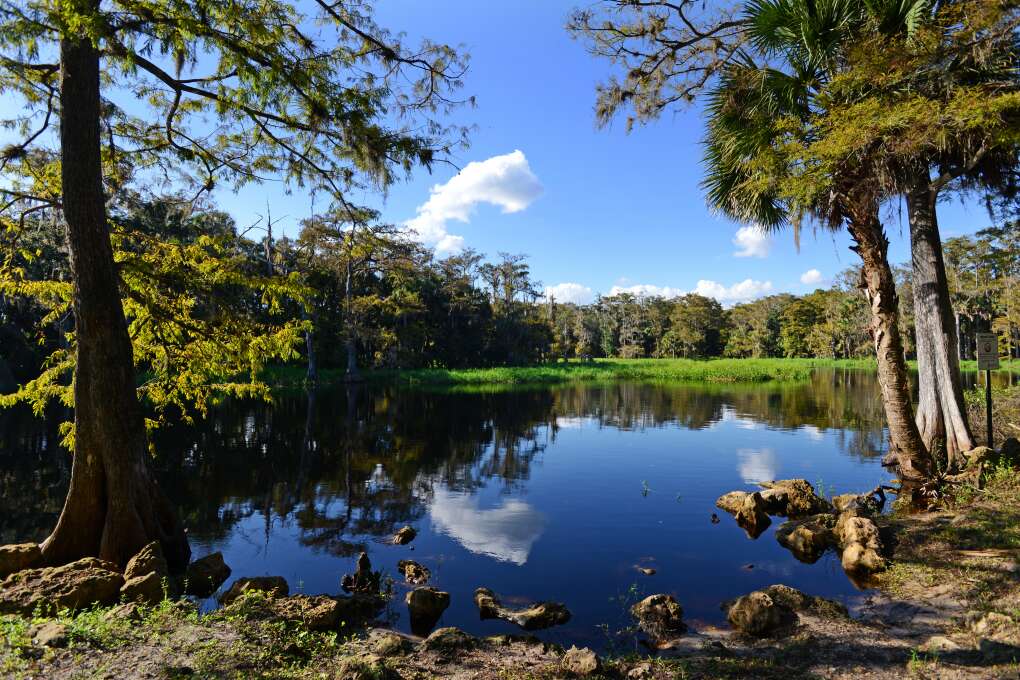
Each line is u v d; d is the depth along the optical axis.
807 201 6.93
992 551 5.24
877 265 7.79
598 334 80.62
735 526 7.47
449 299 51.12
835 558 6.05
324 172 7.61
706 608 4.99
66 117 5.70
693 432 15.61
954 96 6.43
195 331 7.50
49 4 4.64
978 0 6.13
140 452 6.12
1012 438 8.27
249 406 22.22
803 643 3.97
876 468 10.66
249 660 3.53
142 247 7.69
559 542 6.91
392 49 6.32
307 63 6.31
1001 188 9.01
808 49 7.32
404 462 11.92
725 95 8.28
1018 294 25.72
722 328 77.88
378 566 6.20
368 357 44.25
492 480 10.28
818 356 64.81
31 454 12.28
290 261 34.19
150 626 4.04
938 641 3.76
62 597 4.68
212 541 7.07
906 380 7.84
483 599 5.09
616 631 4.57
